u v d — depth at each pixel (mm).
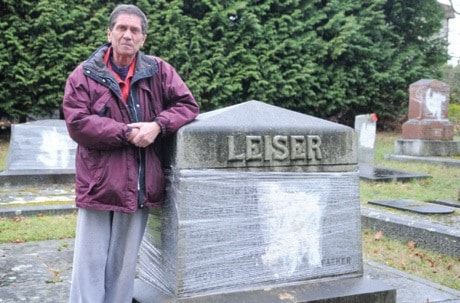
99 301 2828
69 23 13836
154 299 2988
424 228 5477
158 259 3168
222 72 15641
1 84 13531
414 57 18875
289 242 3223
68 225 6027
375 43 18125
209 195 2992
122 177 2740
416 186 9039
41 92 14016
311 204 3287
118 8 2824
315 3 17812
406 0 18672
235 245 3070
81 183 2777
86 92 2770
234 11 15523
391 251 5344
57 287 3855
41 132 9180
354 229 3428
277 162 3184
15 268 4363
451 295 3727
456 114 20688
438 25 19250
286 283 3219
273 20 16469
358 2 18016
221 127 3023
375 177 9328
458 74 23203
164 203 3082
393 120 19516
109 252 2912
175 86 3004
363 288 3203
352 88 17891
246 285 3109
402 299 3621
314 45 16953
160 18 14977
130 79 2893
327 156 3340
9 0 13266
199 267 2979
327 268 3346
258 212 3129
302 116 3400
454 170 10906
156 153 3016
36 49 13656
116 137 2676
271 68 15969
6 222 6133
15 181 8641
